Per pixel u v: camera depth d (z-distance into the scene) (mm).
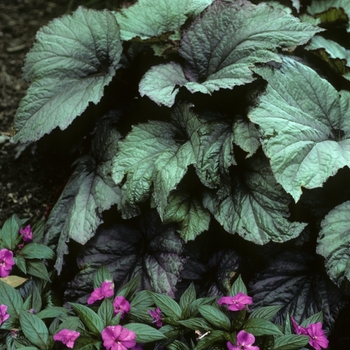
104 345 1237
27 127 1405
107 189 1384
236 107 1374
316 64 1439
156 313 1297
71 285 1370
